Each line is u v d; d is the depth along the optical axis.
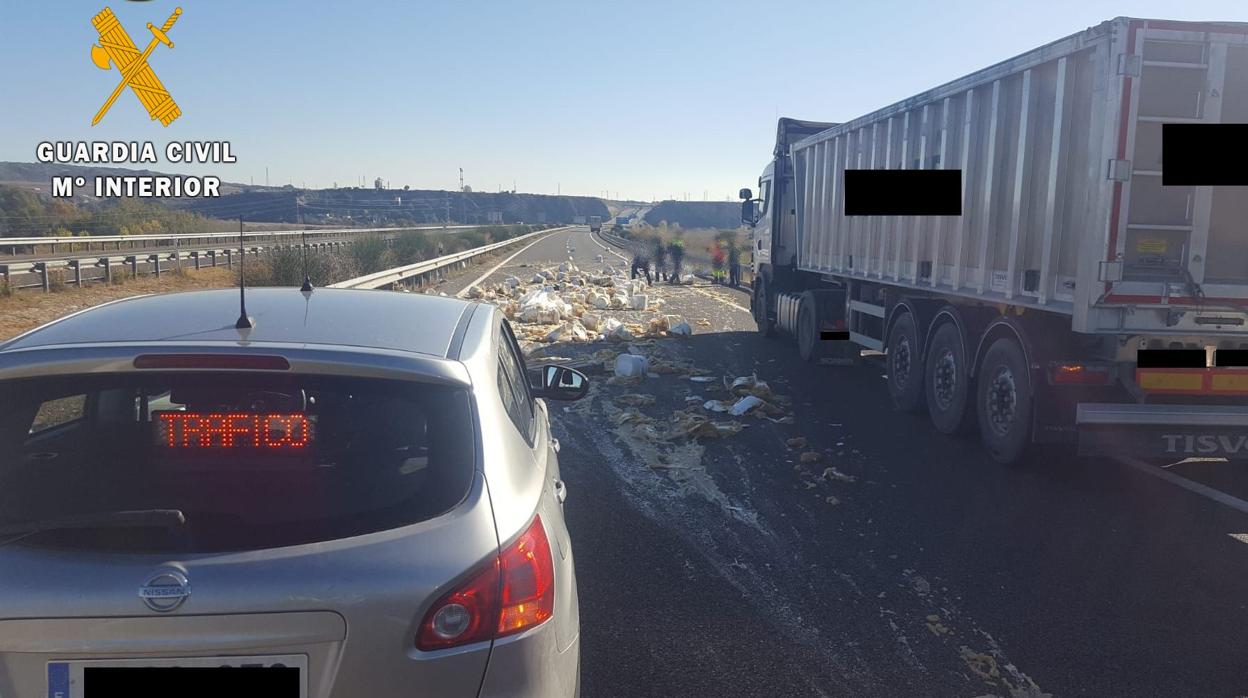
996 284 8.28
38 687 2.27
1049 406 7.41
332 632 2.30
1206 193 6.80
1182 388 7.21
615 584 5.36
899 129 10.71
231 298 3.50
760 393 10.84
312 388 2.63
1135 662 4.45
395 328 3.07
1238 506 6.98
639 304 22.53
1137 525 6.50
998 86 8.26
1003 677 4.30
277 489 2.50
